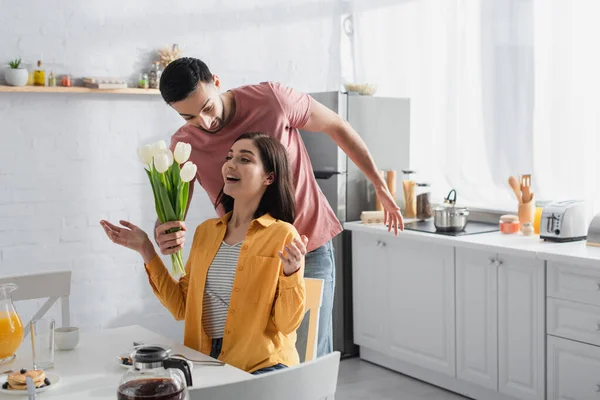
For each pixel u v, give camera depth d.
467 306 3.61
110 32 4.09
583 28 3.68
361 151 2.68
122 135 4.18
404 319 3.97
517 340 3.39
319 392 1.57
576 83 3.73
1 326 2.00
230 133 2.42
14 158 3.88
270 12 4.58
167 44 4.26
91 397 1.75
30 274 2.50
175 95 2.20
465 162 4.31
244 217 2.26
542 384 3.28
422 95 4.52
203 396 1.43
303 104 2.49
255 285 2.13
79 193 4.07
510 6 3.98
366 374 4.08
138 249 2.25
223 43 4.44
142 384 1.29
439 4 4.38
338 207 4.24
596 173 3.70
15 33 3.83
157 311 4.37
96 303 4.16
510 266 3.39
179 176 2.16
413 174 4.62
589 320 3.08
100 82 3.97
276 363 2.11
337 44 4.85
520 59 3.96
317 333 2.35
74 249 4.08
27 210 3.93
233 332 2.13
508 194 4.09
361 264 4.20
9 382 1.80
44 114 3.95
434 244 3.75
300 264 2.03
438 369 3.79
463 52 4.25
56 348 2.13
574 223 3.44
